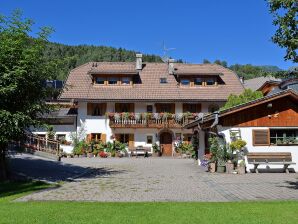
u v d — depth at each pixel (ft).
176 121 130.72
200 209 31.37
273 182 52.90
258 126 69.87
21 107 54.60
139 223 26.43
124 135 131.85
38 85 57.26
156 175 63.52
